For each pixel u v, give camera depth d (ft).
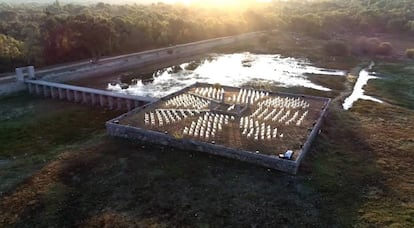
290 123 137.90
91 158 117.91
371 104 182.80
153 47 315.78
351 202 96.07
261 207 92.43
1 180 106.93
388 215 90.48
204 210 91.09
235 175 106.42
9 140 138.62
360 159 119.96
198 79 239.50
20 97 196.34
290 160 106.93
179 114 145.69
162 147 123.75
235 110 148.77
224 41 369.71
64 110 174.70
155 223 86.43
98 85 224.12
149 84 228.22
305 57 314.96
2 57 220.02
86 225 86.53
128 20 310.65
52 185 103.19
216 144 117.39
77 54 261.44
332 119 156.56
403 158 121.29
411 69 267.59
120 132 132.87
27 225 87.04
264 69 268.82
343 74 254.88
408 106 182.39
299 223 86.99
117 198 96.43
